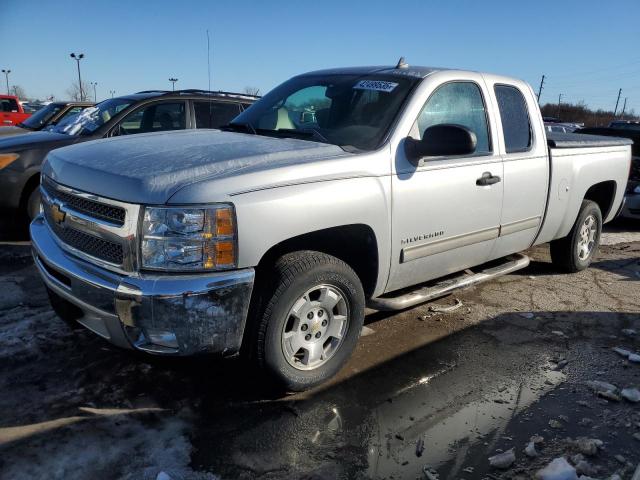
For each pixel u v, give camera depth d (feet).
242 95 26.32
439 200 12.34
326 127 12.51
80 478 8.21
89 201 9.49
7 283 15.84
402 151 11.64
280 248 10.46
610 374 12.37
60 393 10.36
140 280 8.72
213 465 8.68
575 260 19.20
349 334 11.21
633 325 15.25
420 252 12.30
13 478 8.10
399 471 8.84
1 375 10.83
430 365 12.37
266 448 9.17
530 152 15.21
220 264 8.94
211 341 9.05
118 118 22.45
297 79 15.06
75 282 9.50
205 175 9.21
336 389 11.13
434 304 16.01
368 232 11.10
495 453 9.38
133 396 10.41
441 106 12.94
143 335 8.93
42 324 13.07
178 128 23.98
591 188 19.56
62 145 21.18
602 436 10.02
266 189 9.40
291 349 10.38
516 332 14.40
